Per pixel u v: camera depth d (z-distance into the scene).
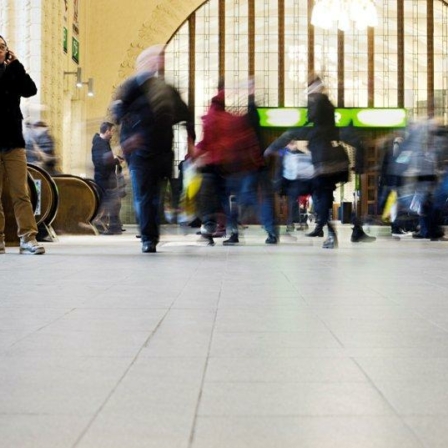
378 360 1.62
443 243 7.93
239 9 19.33
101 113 17.28
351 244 7.72
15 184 5.74
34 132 9.60
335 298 2.79
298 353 1.70
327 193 6.74
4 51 5.66
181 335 1.95
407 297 2.82
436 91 20.17
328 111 6.70
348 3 15.76
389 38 20.02
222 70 19.25
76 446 1.00
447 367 1.54
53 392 1.32
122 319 2.24
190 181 7.50
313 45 19.59
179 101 6.00
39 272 4.02
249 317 2.28
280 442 1.02
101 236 10.04
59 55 13.91
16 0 12.27
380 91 20.17
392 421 1.13
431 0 20.12
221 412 1.18
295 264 4.66
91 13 17.33
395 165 9.08
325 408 1.21
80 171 15.92
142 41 17.86
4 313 2.37
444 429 1.08
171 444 1.01
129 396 1.29
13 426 1.10
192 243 7.83
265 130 18.33
